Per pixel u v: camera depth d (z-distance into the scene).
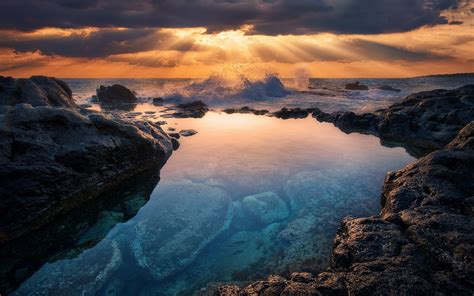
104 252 6.04
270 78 36.69
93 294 4.98
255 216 7.45
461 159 6.69
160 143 11.48
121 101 32.16
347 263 4.43
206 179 9.66
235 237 6.67
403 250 4.20
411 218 4.90
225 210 7.63
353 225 5.20
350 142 14.02
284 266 5.58
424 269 3.83
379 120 16.78
